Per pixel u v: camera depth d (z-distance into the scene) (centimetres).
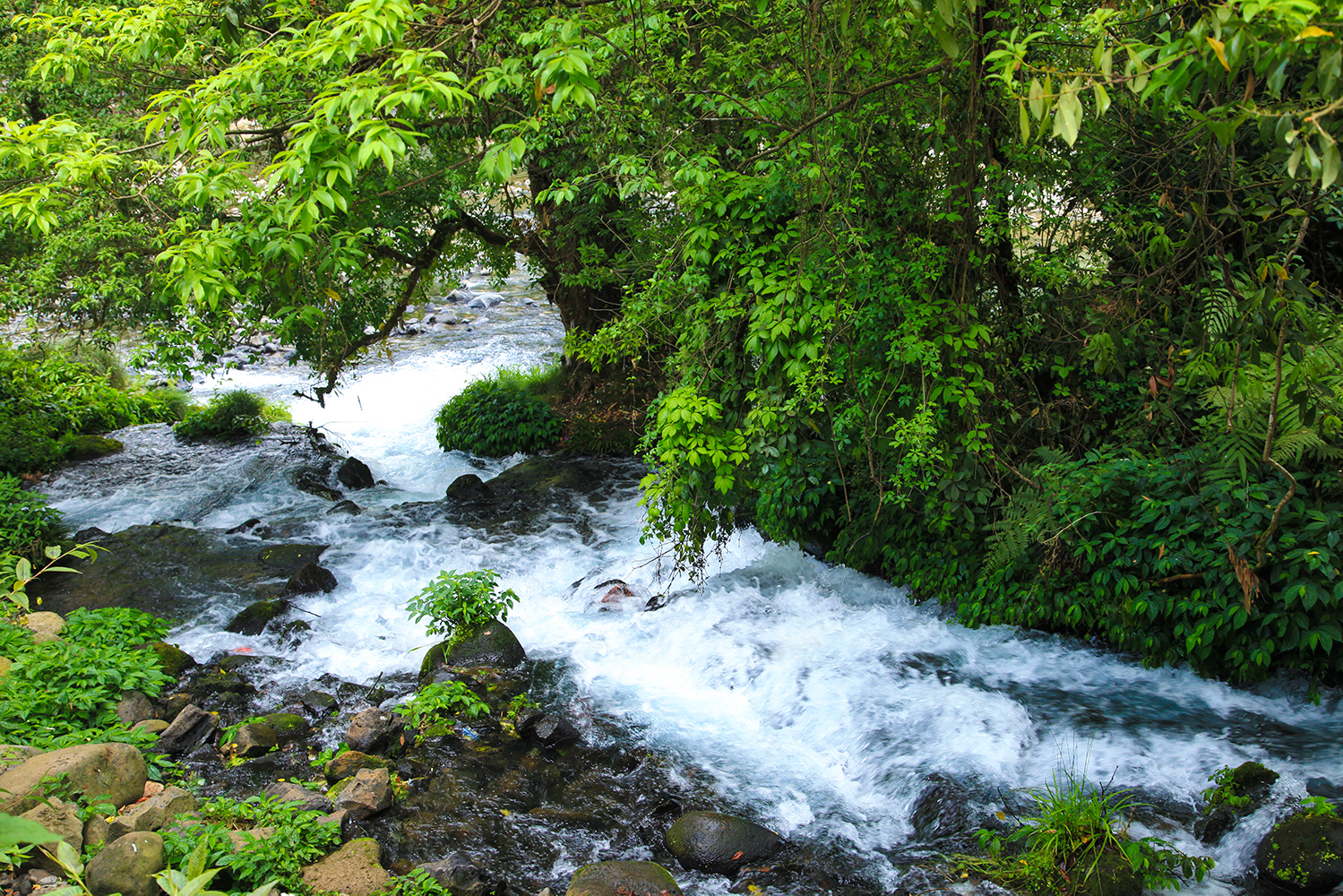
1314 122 311
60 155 570
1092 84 357
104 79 1111
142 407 1758
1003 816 605
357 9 492
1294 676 720
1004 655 810
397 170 1153
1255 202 636
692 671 848
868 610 912
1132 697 737
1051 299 822
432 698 760
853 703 752
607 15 716
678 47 853
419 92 466
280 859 530
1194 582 739
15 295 1139
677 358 784
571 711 781
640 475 1429
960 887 537
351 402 1847
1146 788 628
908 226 742
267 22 930
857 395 748
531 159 1116
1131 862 522
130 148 610
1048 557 812
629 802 661
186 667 837
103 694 714
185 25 724
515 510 1294
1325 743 656
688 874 578
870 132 682
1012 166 724
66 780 556
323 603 1003
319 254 624
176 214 1060
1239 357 614
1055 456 823
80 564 1073
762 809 646
